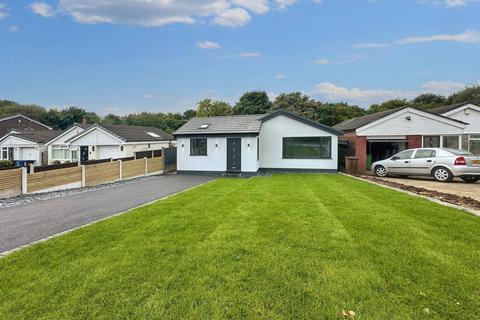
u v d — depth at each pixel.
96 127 29.12
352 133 19.91
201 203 8.38
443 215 6.54
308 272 3.73
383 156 21.73
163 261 4.12
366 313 2.87
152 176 18.86
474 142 21.59
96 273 3.77
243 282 3.50
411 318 2.78
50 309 2.99
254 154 18.61
